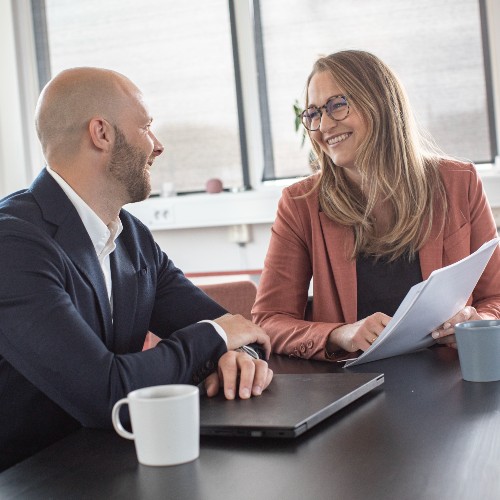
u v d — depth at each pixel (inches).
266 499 33.0
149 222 175.3
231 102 178.7
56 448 43.4
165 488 35.3
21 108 186.1
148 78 183.6
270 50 175.5
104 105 60.5
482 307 77.3
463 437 39.7
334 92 80.7
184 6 179.6
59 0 186.9
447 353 64.4
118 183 62.0
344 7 169.2
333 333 69.1
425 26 164.7
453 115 164.9
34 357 49.5
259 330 61.2
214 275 175.9
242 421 42.7
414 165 81.3
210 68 179.3
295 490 33.8
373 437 40.8
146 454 38.6
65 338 49.2
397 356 65.2
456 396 48.9
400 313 58.6
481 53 162.7
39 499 35.3
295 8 172.7
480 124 163.8
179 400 38.3
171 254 178.4
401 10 165.6
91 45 186.2
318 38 171.8
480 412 44.6
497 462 35.3
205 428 42.6
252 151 177.6
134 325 64.4
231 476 36.2
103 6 184.5
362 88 80.4
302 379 53.9
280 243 83.7
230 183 180.7
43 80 189.0
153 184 185.9
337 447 39.4
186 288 71.6
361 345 65.8
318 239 82.0
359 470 35.7
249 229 171.9
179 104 182.2
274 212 166.7
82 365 48.4
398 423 43.3
